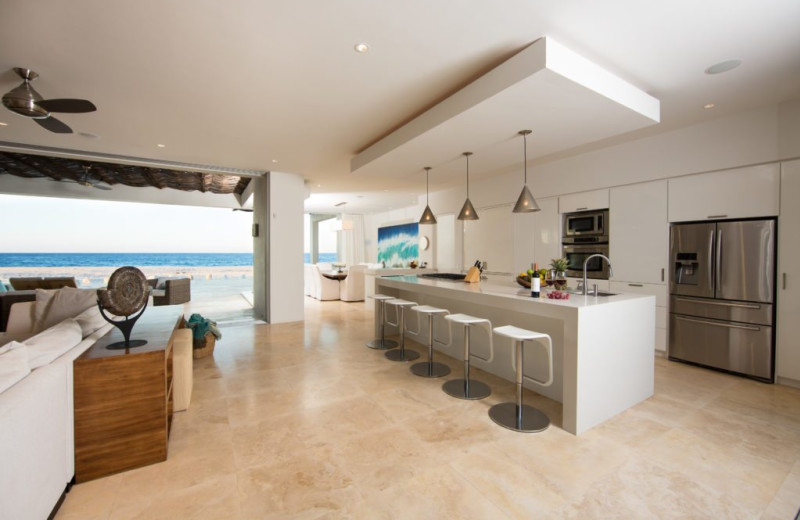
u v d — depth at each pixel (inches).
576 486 70.6
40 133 149.9
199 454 81.9
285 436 89.9
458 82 108.5
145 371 76.9
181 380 104.0
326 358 156.3
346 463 78.5
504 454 82.0
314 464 78.1
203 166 212.2
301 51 91.0
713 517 62.3
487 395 114.7
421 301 180.5
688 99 119.6
